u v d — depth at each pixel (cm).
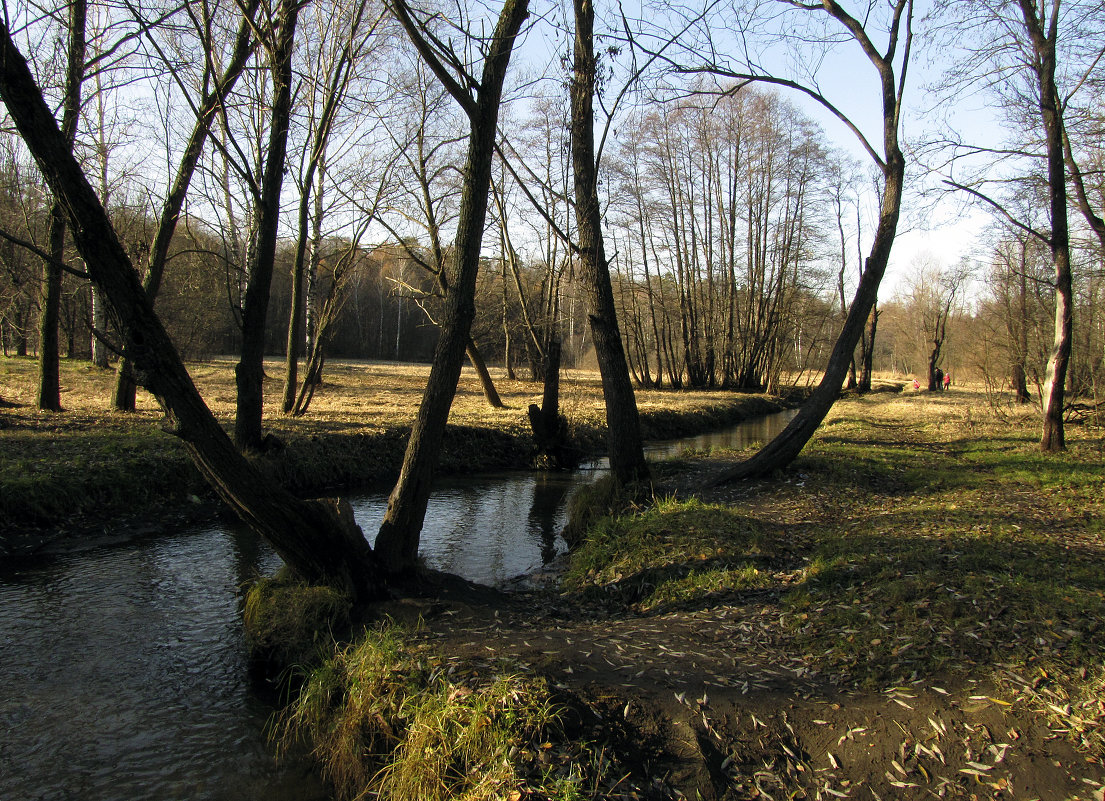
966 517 784
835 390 1105
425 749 362
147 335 459
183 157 1177
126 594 677
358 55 1167
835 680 417
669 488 1037
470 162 608
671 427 2231
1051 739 348
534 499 1219
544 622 570
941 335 4281
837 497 950
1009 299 2255
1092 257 1642
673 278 4297
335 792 389
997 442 1530
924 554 621
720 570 642
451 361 623
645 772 340
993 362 2625
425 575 650
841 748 355
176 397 475
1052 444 1353
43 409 1421
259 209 938
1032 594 500
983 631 448
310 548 564
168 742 429
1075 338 2094
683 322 4259
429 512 1090
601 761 341
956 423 2053
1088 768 328
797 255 3950
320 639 518
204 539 886
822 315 4116
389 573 616
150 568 761
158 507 973
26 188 1316
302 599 542
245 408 1031
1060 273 1312
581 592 680
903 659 427
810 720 376
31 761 402
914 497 943
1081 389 2189
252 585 659
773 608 543
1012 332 2273
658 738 363
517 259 2666
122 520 914
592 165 977
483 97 599
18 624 594
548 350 1609
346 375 3475
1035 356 2219
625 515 876
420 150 1675
